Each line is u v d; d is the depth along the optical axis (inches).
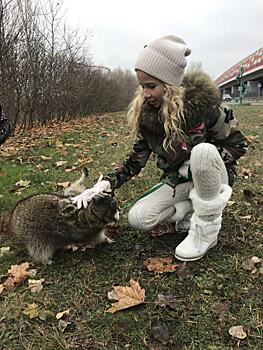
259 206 141.6
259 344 78.3
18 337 83.7
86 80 642.2
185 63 100.3
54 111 513.7
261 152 232.2
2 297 98.1
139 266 107.0
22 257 118.3
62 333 83.7
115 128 442.9
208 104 102.9
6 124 183.0
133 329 83.9
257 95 2219.5
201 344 78.9
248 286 95.7
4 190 178.4
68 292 98.1
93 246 119.1
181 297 93.0
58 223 112.7
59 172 207.8
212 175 97.3
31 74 399.9
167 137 103.7
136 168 119.0
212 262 105.9
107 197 111.2
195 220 106.0
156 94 101.9
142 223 111.7
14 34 393.4
